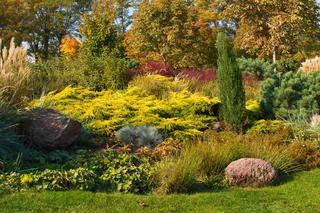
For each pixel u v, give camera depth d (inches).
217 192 290.2
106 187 289.4
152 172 298.4
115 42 841.5
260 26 1050.1
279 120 476.1
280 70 822.5
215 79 630.5
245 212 255.9
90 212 247.0
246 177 305.0
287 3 1028.5
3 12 1501.0
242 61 792.9
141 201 266.1
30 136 346.0
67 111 423.2
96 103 449.7
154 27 1043.9
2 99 347.3
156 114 450.0
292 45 1035.3
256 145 351.9
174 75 668.7
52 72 586.6
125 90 528.4
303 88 496.7
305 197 281.6
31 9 1658.5
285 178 323.9
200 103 464.8
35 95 486.3
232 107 443.5
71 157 339.9
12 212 243.0
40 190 275.0
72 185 282.5
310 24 1050.7
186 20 1061.8
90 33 830.5
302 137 407.8
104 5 1448.1
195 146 346.0
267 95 501.0
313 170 345.1
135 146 396.8
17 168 304.7
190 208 260.1
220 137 385.4
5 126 331.9
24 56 379.9
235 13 1071.0
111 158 335.6
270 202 273.6
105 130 411.2
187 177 292.5
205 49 1122.7
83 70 579.2
